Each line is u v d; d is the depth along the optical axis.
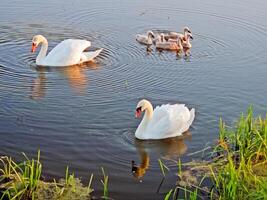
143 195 12.07
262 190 11.69
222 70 20.30
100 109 16.30
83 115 15.82
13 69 19.53
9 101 16.55
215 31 25.08
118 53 21.84
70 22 25.12
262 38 24.11
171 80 19.08
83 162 13.35
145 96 17.52
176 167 13.35
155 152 14.12
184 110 15.40
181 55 22.11
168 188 12.40
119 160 13.57
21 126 14.95
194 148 14.38
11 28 23.73
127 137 14.81
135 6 28.31
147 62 20.97
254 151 13.85
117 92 17.69
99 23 25.31
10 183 12.21
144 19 26.39
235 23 26.11
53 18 25.45
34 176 12.39
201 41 23.86
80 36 23.48
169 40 23.36
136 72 19.75
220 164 13.46
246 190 11.99
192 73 19.88
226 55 22.08
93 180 12.57
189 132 15.26
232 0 29.89
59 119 15.48
